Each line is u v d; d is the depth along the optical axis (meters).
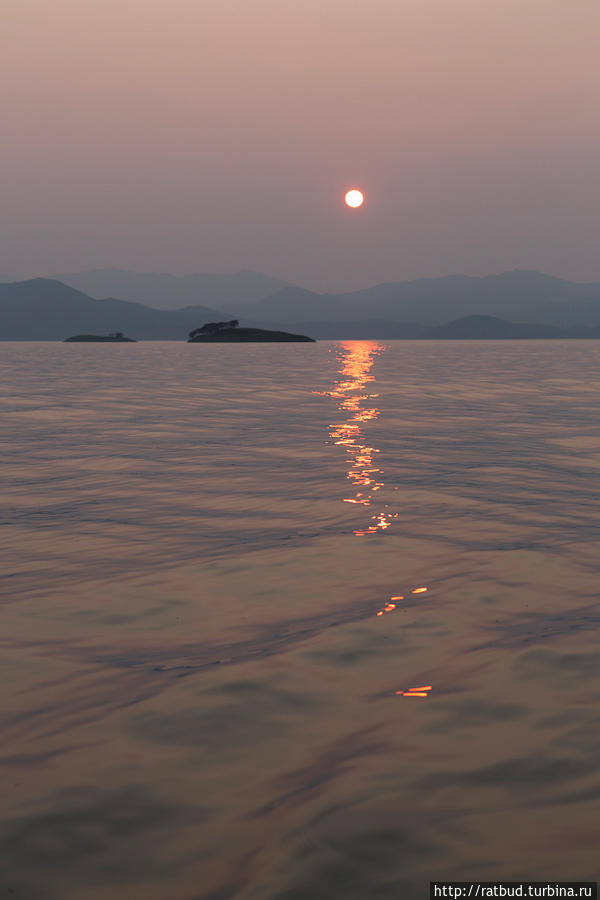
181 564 8.61
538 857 3.45
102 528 10.45
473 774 4.16
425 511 11.41
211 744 4.55
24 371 64.75
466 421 25.27
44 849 3.57
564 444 19.38
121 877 3.37
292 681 5.45
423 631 6.44
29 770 4.27
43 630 6.56
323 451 18.00
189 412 28.25
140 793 4.03
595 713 4.87
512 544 9.41
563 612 6.89
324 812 3.83
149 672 5.65
